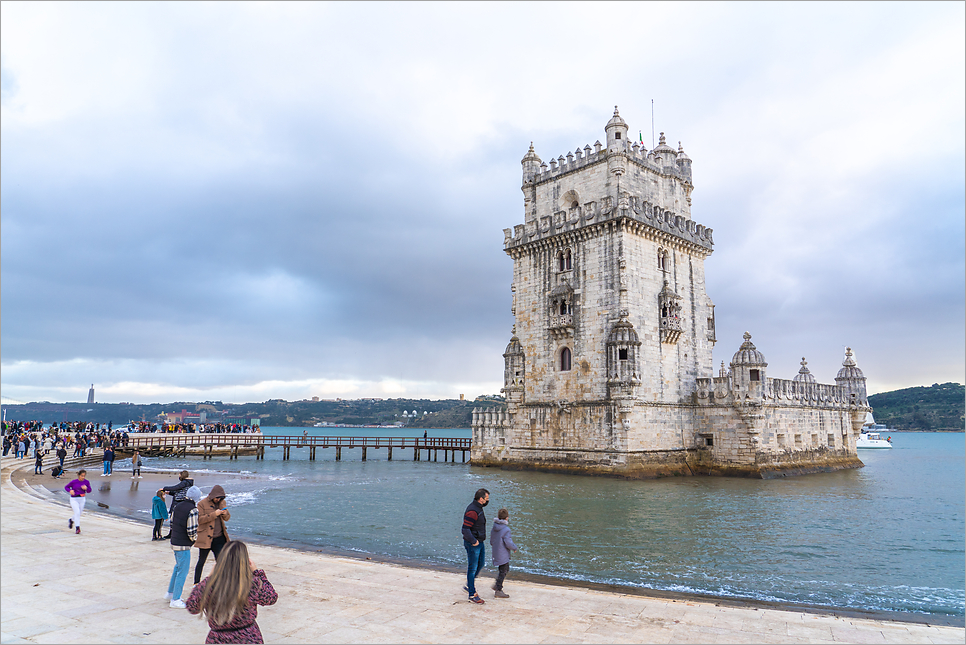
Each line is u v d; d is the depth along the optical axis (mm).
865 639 11734
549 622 12281
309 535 26812
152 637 10688
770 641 11453
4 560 16484
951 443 187000
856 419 67688
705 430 54531
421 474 56125
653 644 11070
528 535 27062
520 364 59500
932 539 27516
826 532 28688
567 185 59156
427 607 13141
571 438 53656
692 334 58188
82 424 87188
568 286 55344
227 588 7488
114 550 18172
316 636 11008
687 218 63062
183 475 14805
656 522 30328
